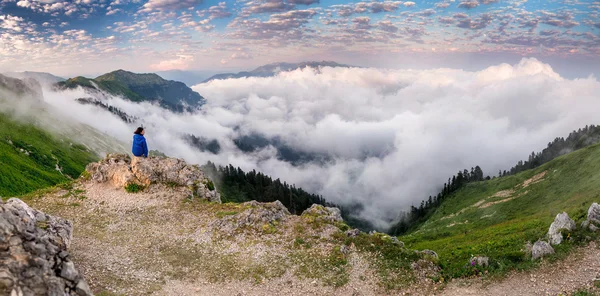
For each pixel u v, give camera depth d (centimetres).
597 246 2150
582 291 1733
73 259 1923
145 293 1698
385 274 2003
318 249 2252
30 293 1078
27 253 1159
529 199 10450
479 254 2619
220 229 2475
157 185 3212
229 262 2078
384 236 2420
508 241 2859
